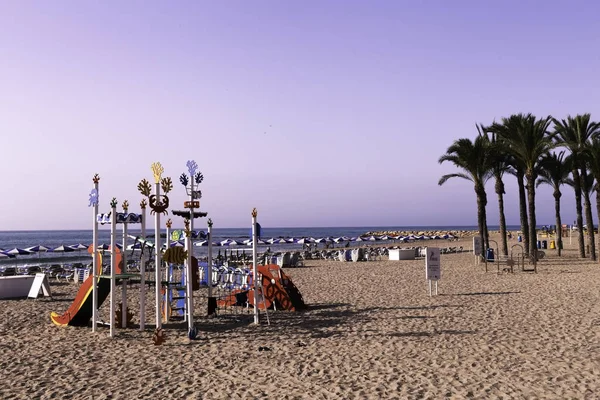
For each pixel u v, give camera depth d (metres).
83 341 10.41
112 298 10.72
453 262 31.23
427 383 7.05
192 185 12.66
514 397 6.38
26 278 18.58
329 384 7.12
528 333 10.07
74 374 7.98
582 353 8.41
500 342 9.39
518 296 15.21
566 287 16.98
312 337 10.34
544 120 28.08
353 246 70.75
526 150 27.97
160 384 7.33
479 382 7.02
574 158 29.45
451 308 13.37
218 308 13.99
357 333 10.59
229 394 6.79
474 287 17.80
